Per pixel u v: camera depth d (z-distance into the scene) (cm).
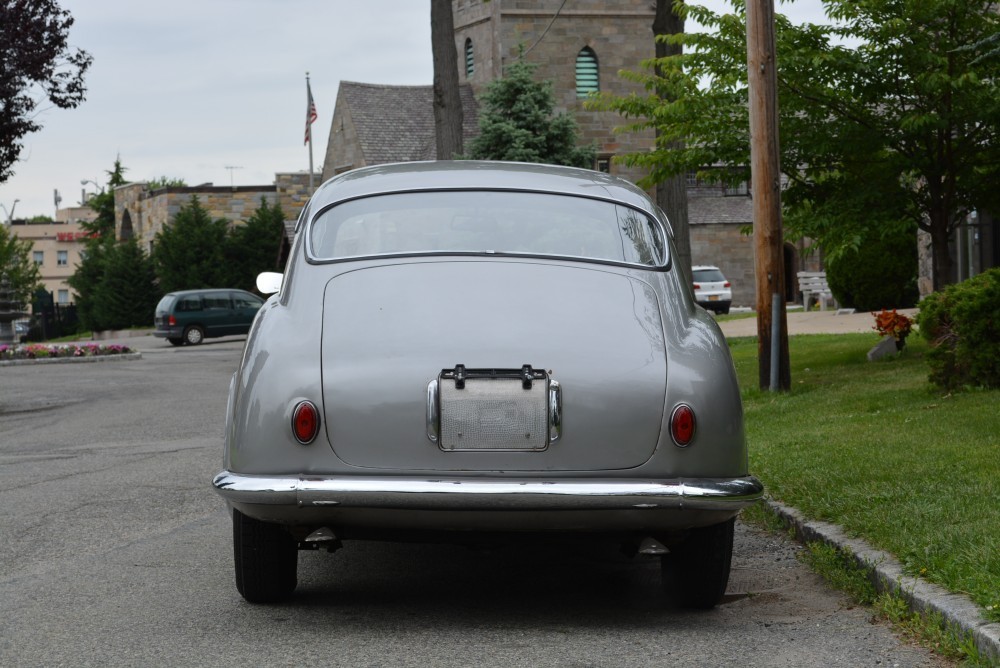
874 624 454
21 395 1823
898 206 1340
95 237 8088
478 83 5272
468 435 424
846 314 2592
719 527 467
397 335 440
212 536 661
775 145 1191
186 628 460
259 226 5259
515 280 466
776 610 485
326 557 597
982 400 938
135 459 1019
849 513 591
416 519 425
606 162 5178
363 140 5191
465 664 406
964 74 1235
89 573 567
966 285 1023
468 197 514
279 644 434
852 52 1309
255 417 432
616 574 558
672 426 429
